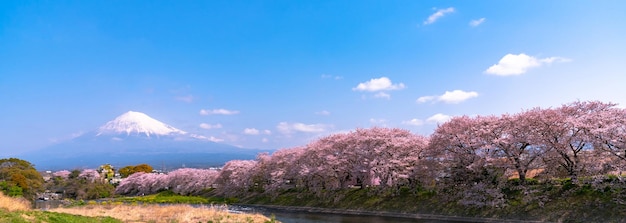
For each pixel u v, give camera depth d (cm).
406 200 4272
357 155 4925
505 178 3734
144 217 3072
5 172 6781
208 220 2925
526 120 3653
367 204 4506
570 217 3067
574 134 3353
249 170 6781
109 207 4191
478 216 3541
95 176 10412
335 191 5175
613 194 3053
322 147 5469
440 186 4116
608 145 3175
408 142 4719
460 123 4088
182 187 8319
